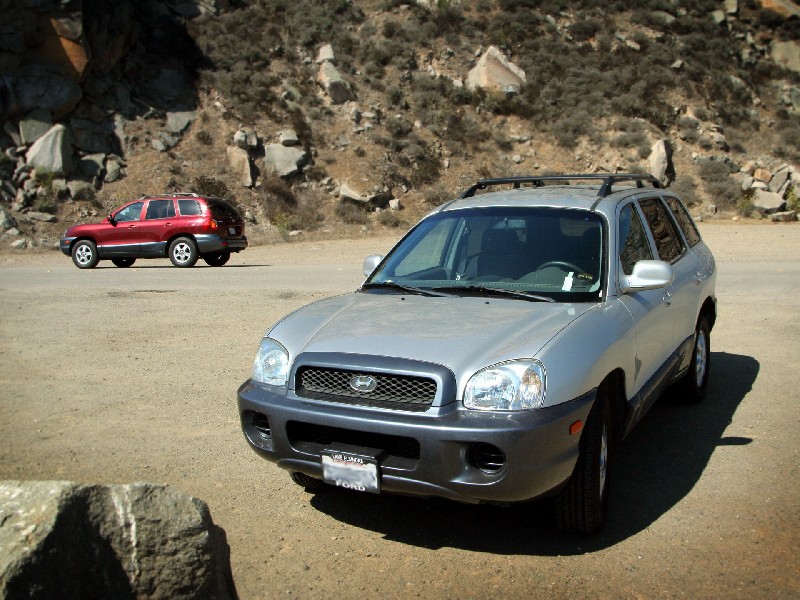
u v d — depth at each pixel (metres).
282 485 4.90
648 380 4.97
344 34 42.12
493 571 3.75
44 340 9.36
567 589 3.55
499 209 5.32
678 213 6.67
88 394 6.96
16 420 6.19
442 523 4.34
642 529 4.18
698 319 6.38
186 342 9.22
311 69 39.44
